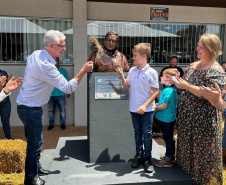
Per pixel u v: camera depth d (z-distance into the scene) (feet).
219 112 7.64
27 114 7.83
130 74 8.88
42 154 11.59
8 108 14.62
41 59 7.59
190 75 7.97
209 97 5.77
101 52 9.84
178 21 19.65
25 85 7.91
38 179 8.34
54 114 18.51
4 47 18.31
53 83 7.68
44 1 18.04
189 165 8.30
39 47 18.79
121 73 8.91
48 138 16.15
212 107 7.60
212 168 7.77
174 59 18.12
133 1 18.11
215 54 7.41
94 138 9.63
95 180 8.05
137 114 8.70
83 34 18.39
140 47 8.16
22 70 18.67
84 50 18.57
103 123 9.63
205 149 7.79
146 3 18.78
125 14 19.02
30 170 8.18
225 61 20.51
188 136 8.14
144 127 8.59
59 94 17.95
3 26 18.08
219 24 20.31
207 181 7.88
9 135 14.98
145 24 19.53
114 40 9.81
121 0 17.84
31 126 7.90
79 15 18.13
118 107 9.65
